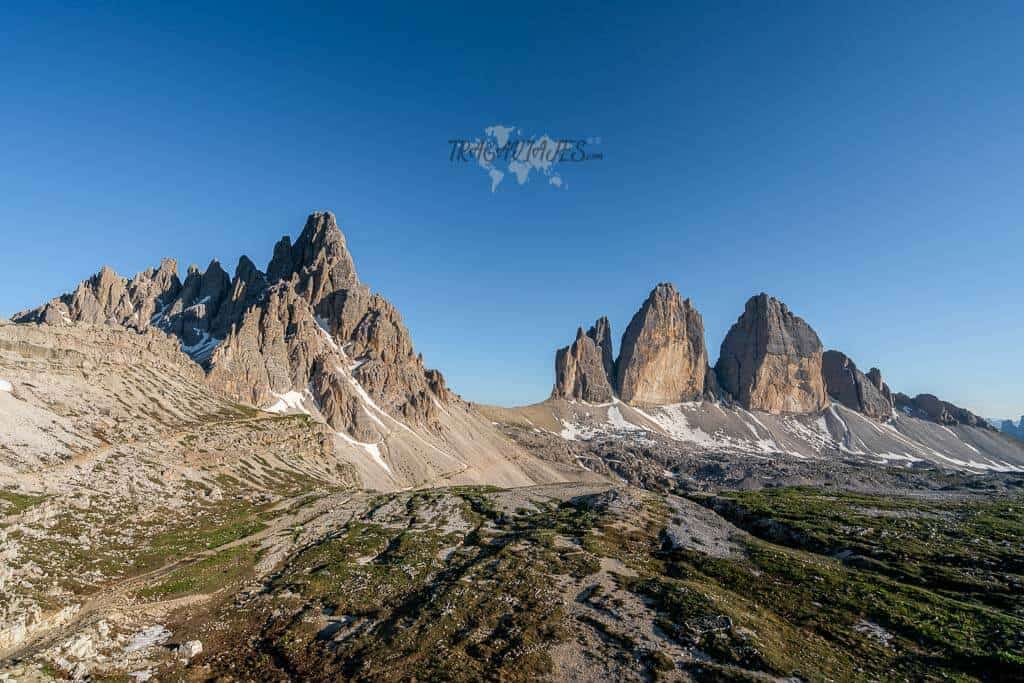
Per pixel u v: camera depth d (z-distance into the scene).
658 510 78.88
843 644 41.41
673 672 36.28
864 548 62.88
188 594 54.81
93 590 51.62
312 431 154.38
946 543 62.19
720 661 37.84
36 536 55.97
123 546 62.06
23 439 78.62
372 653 41.53
